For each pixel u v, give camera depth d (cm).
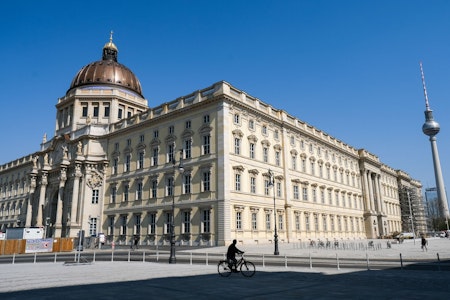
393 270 2114
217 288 1432
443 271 2044
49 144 7475
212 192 4538
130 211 5578
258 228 4816
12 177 9144
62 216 6350
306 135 6488
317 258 3127
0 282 1688
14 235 5456
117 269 2308
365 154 8869
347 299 1155
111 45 8838
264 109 5503
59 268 2428
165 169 5222
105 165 6275
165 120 5428
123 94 7531
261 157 5191
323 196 6669
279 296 1223
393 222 10262
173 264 2672
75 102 7331
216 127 4700
